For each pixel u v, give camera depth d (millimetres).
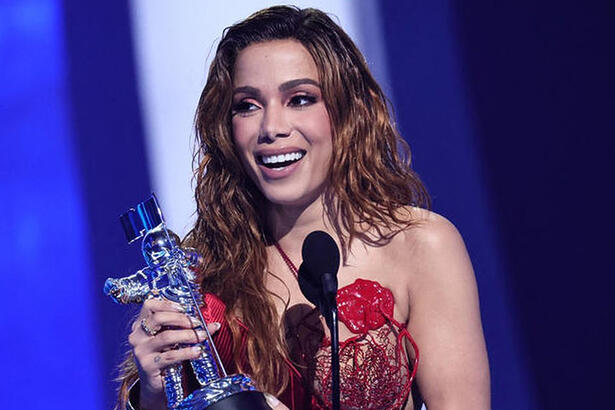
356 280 7430
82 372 11945
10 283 12023
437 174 11883
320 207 7582
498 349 11805
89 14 12062
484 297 11820
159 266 6711
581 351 11734
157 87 11984
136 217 6758
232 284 7598
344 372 7258
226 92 7445
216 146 7707
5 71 12125
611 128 11844
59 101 12062
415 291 7434
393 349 7305
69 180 12031
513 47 11922
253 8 11977
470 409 7160
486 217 11836
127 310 11914
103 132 12008
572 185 11844
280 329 7480
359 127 7562
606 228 11805
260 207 7793
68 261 12008
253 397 6145
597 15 11906
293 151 7223
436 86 11891
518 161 11859
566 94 11906
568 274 11805
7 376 11977
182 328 6559
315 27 7395
